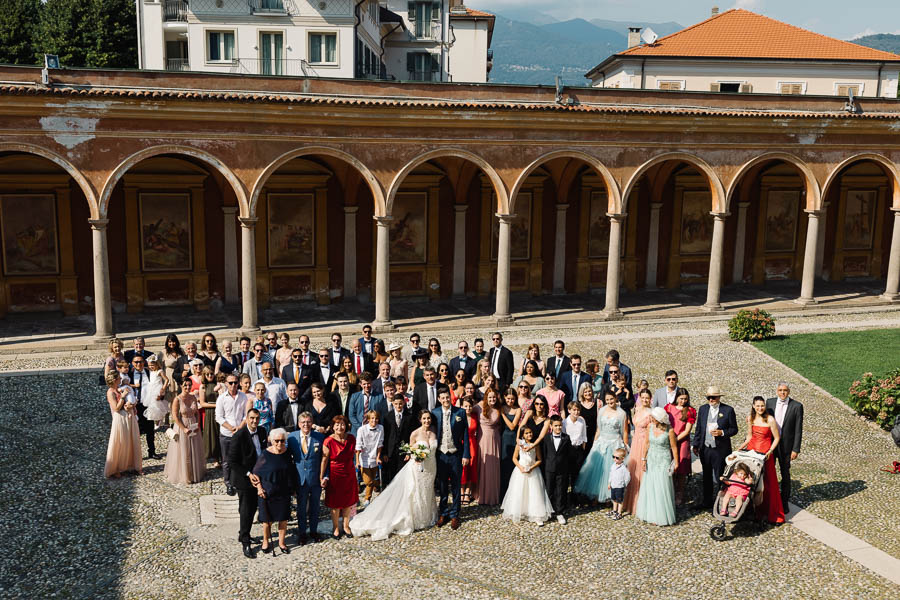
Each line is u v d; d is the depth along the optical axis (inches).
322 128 896.9
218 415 506.6
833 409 735.1
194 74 850.8
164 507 505.0
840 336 969.5
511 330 990.4
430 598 410.3
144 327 958.4
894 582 431.5
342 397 528.7
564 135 979.9
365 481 510.9
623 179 1011.9
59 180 971.9
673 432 493.7
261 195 1059.9
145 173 1000.9
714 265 1077.8
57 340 875.4
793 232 1330.0
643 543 473.1
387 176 930.1
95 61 1701.5
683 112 998.4
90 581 418.3
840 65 1408.7
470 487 529.0
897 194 1122.0
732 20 1515.7
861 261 1364.4
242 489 442.9
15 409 669.9
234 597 407.5
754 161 1055.0
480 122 943.0
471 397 517.0
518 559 451.8
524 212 1181.1
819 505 530.3
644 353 895.1
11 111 792.9
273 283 1092.5
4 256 974.4
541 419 495.2
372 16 1617.9
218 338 908.0
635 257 1246.9
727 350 912.3
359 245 1120.2
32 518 484.7
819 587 426.0
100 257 851.4
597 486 514.0
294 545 463.5
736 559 454.9
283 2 1370.6
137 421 551.2
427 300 1160.8
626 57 1408.7
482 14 1943.9
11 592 405.1
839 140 1080.8
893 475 585.6
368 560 447.8
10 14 1724.9
